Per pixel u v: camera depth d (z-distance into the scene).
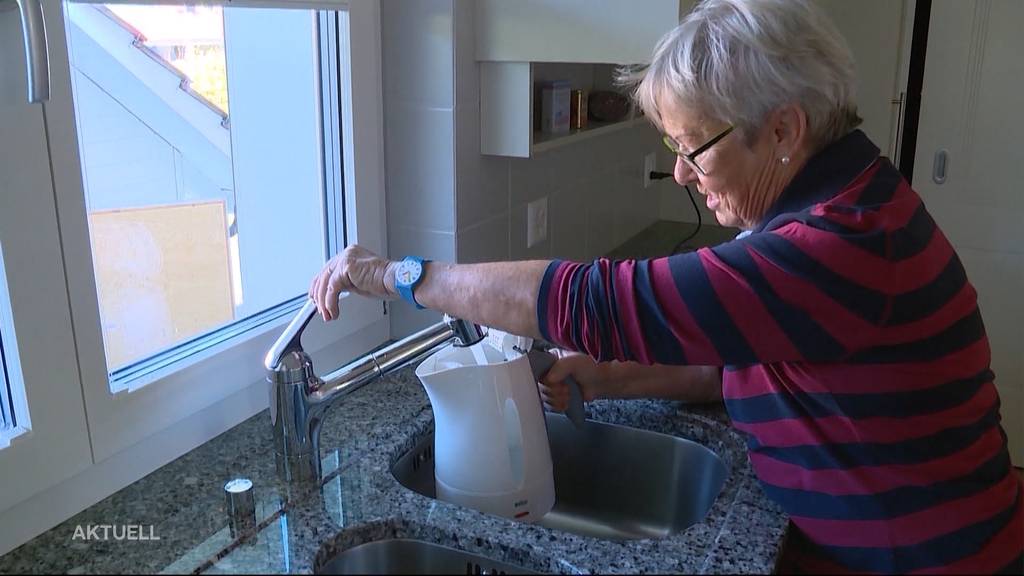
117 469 1.11
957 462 0.97
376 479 1.12
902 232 0.94
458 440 1.17
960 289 1.01
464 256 1.57
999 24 2.63
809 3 0.99
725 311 0.92
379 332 1.61
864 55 2.78
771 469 1.06
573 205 2.04
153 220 1.20
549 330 0.99
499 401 1.16
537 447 1.21
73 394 1.04
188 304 1.30
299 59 1.41
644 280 0.95
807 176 1.00
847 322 0.92
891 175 1.01
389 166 1.54
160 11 1.17
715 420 1.31
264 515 1.04
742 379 1.08
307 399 1.12
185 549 0.97
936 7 2.68
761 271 0.92
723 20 0.98
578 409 1.31
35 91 0.89
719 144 1.02
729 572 0.94
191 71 1.25
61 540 1.00
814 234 0.92
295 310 1.44
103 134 1.10
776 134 1.00
